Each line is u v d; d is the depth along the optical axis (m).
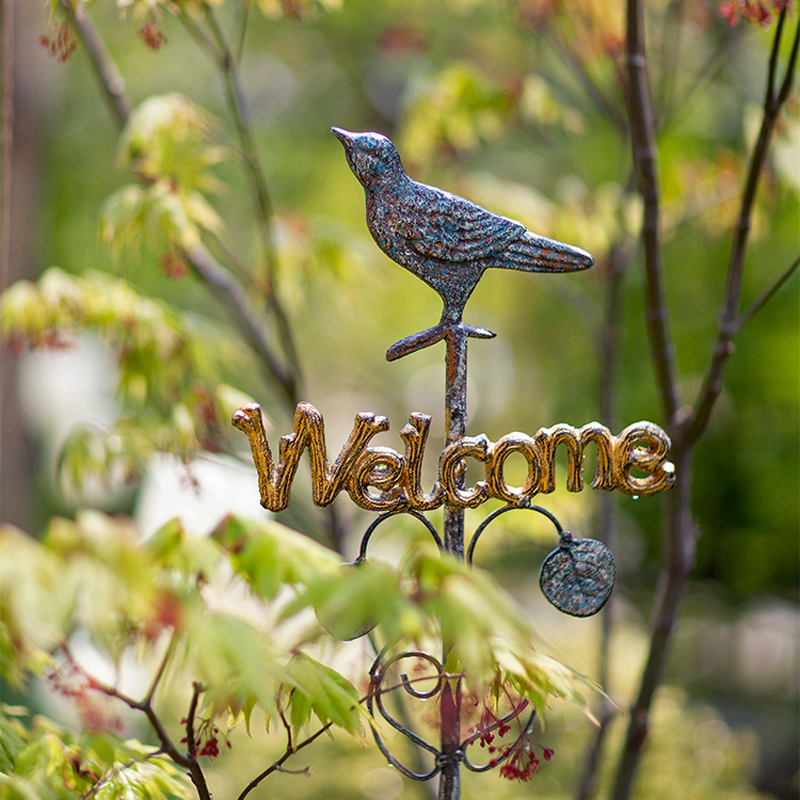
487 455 2.03
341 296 3.17
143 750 2.10
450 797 2.04
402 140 3.20
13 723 2.11
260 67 8.48
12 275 5.61
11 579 1.88
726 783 4.03
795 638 7.13
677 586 2.37
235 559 1.97
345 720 1.99
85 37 2.48
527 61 4.88
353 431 2.02
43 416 6.05
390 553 2.51
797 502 6.17
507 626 1.92
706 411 2.29
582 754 3.97
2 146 2.40
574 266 2.05
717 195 2.80
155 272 6.78
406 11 4.80
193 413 2.46
